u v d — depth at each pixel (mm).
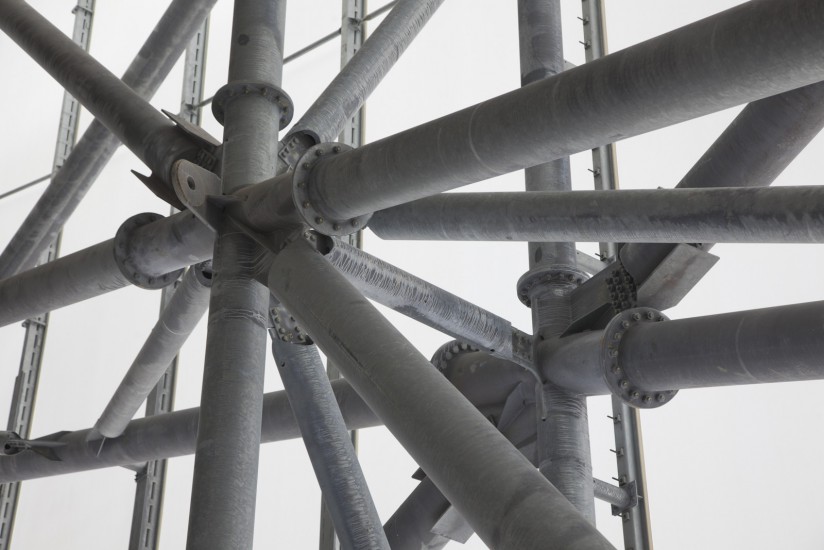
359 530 5250
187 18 9531
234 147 5539
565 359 6559
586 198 5375
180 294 7340
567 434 6605
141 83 9945
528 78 7684
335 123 6410
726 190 4914
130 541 12219
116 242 6426
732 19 3340
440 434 3609
